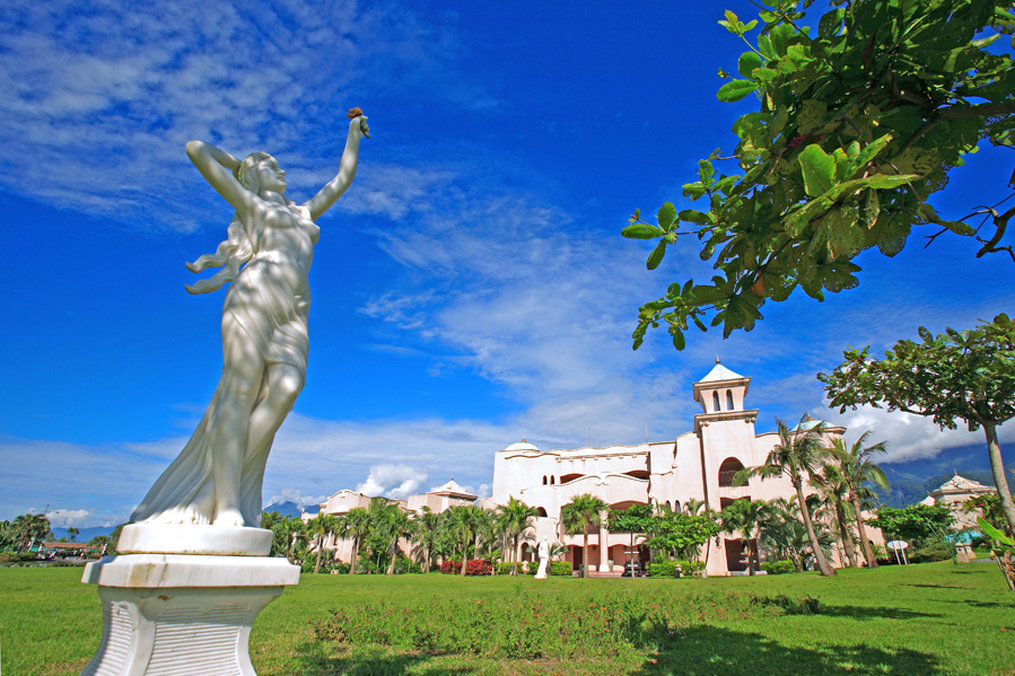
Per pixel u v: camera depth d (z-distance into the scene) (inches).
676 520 1792.6
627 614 473.1
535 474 2581.2
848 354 563.5
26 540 3250.5
